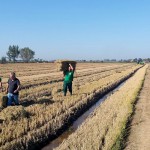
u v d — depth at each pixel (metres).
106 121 16.47
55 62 31.08
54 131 15.38
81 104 21.80
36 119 16.50
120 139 13.38
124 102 22.78
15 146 12.55
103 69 81.12
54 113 18.12
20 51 189.50
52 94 26.52
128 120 17.48
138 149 12.69
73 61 31.39
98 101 26.06
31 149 13.09
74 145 12.43
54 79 43.22
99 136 13.51
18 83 19.58
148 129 15.77
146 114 19.44
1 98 18.94
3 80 41.25
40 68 80.56
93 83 37.75
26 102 21.19
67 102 21.92
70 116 18.44
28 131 14.65
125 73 60.31
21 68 78.94
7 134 13.82
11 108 16.95
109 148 12.09
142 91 31.66
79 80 42.66
